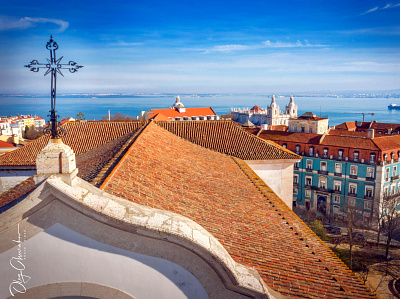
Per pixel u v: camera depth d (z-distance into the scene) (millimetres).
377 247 43094
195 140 27062
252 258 9758
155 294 6852
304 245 11953
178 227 6680
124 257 6746
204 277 6910
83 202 6379
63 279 6750
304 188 62625
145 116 88062
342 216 57469
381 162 53562
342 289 9203
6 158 25266
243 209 14094
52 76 6410
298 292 8523
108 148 19906
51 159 6484
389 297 31266
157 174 13953
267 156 26094
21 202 6434
